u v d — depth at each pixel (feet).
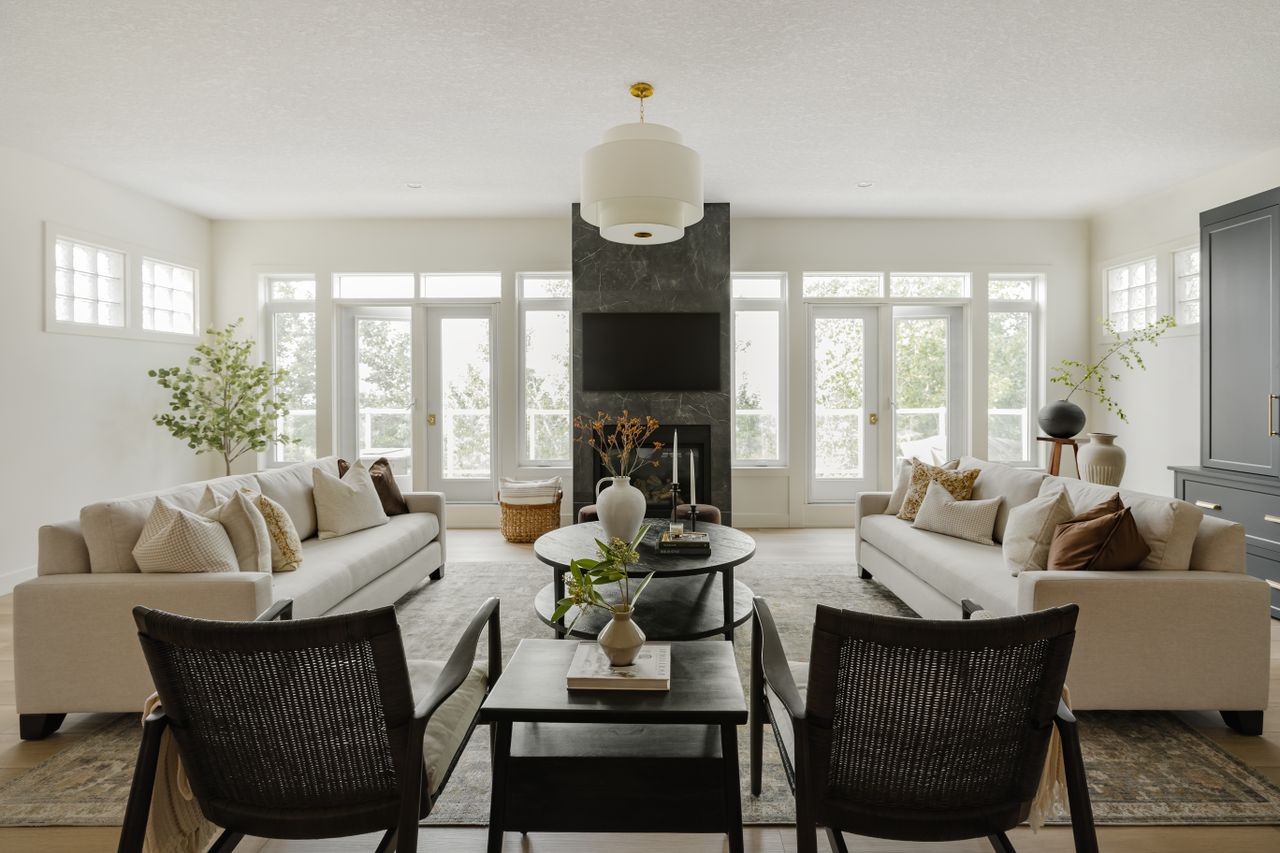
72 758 7.20
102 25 9.12
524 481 18.20
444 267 19.56
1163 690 7.51
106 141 13.34
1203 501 13.06
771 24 9.17
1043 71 10.53
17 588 7.53
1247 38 9.57
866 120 12.44
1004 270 19.54
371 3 8.63
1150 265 17.60
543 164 14.82
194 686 4.18
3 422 13.41
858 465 20.16
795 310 19.58
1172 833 5.95
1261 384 11.91
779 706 5.66
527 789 5.39
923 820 4.23
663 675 5.24
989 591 8.76
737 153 14.16
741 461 20.08
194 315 18.97
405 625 11.20
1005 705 4.12
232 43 9.61
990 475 12.31
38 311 14.16
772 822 6.11
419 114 12.10
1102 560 7.90
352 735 4.29
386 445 20.26
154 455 17.28
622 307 18.26
